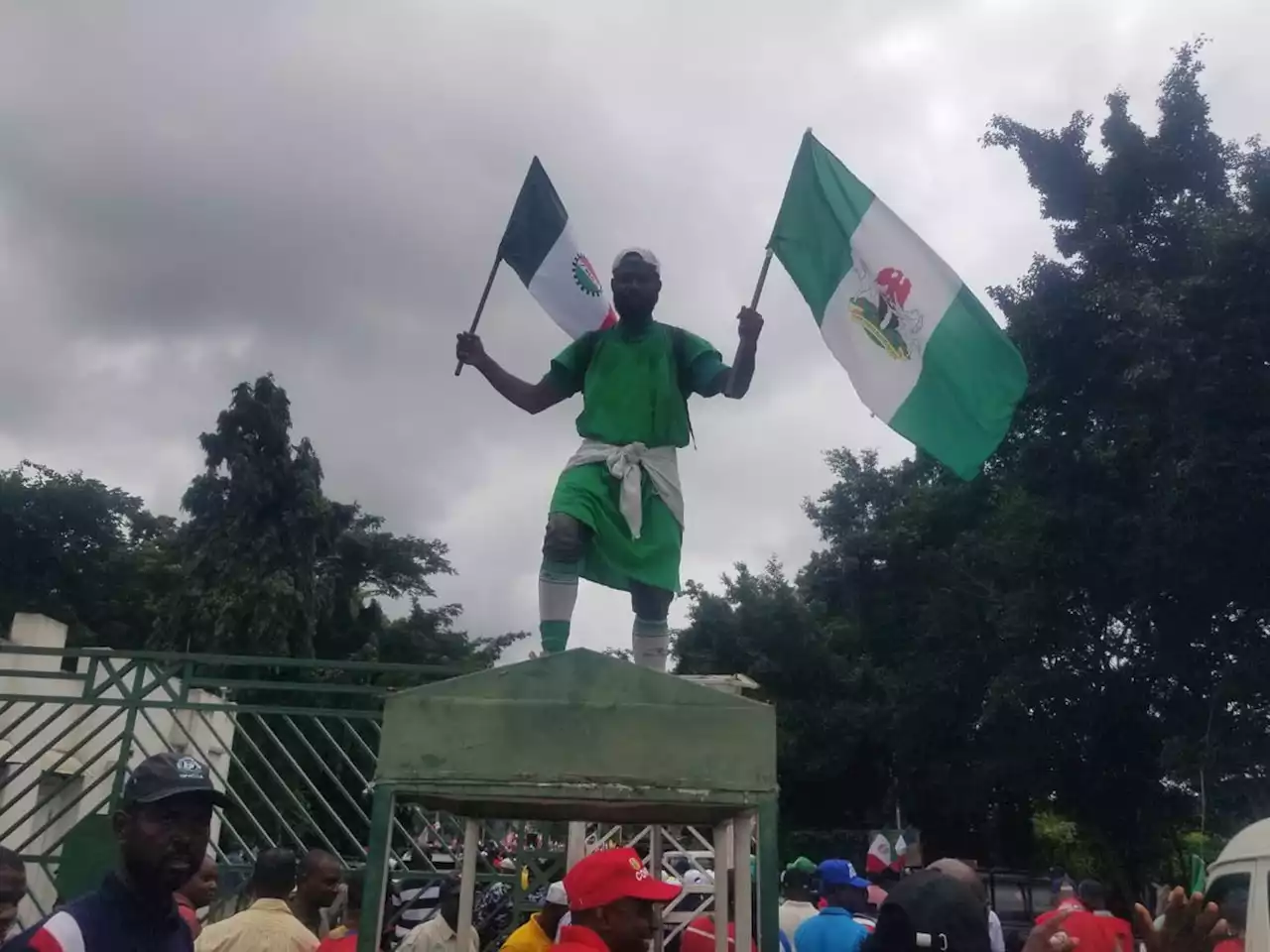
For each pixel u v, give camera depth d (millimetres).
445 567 33938
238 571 24312
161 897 2854
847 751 26875
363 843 9109
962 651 22469
